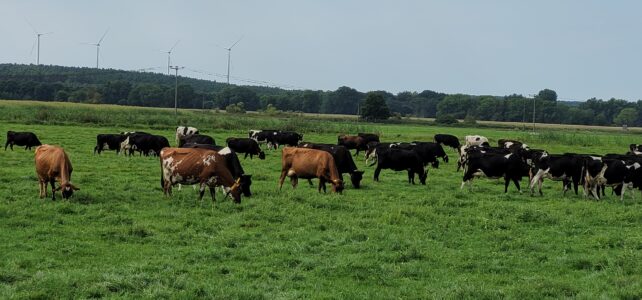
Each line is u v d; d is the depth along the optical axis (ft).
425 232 52.11
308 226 52.85
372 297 35.53
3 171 80.64
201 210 57.93
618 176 73.00
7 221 50.44
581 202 70.85
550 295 36.37
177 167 62.59
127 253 43.27
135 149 117.29
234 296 34.45
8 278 36.35
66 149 120.67
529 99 577.84
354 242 48.21
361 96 621.72
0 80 523.29
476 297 35.58
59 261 40.81
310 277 39.29
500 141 141.18
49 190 66.08
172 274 38.24
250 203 61.62
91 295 34.37
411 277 40.11
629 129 454.40
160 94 545.85
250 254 43.98
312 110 618.03
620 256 44.19
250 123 225.97
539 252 47.06
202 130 203.21
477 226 55.01
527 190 82.99
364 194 72.54
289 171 72.79
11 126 179.93
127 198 62.64
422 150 108.17
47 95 521.24
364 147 139.54
